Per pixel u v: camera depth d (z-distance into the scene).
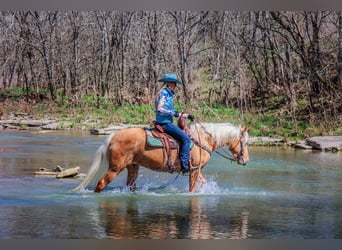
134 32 30.78
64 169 12.01
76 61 29.84
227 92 25.06
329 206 9.05
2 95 30.70
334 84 23.42
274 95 25.67
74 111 26.39
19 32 32.69
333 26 26.45
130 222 7.60
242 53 26.84
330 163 14.30
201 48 30.97
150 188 10.22
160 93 9.34
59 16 32.16
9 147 16.17
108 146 9.20
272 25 25.69
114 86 28.81
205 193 9.86
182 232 7.21
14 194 9.26
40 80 33.12
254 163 14.12
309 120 21.42
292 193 10.12
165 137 9.26
